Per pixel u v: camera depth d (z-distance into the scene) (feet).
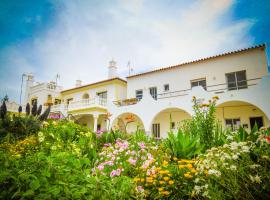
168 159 13.00
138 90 59.16
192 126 18.07
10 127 21.93
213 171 8.05
